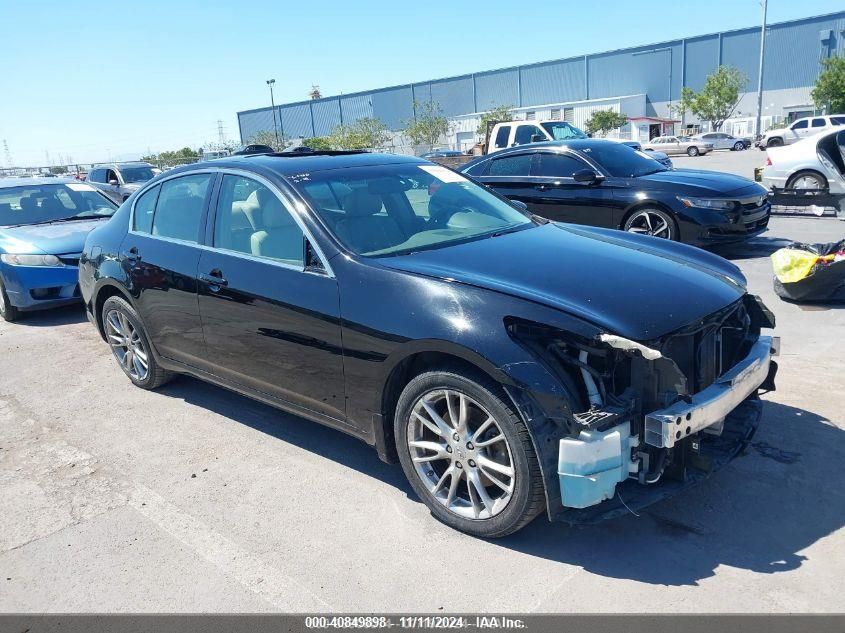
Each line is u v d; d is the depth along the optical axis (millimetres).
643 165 8867
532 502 2719
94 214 8445
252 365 3809
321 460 3830
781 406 4066
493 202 4316
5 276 7121
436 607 2576
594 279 3045
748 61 65188
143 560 2982
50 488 3668
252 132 97250
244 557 2961
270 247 3652
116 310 4891
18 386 5312
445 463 3123
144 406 4746
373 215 3658
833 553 2756
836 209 9977
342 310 3211
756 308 3412
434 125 64500
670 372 2623
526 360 2639
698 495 3217
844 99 49875
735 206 7785
